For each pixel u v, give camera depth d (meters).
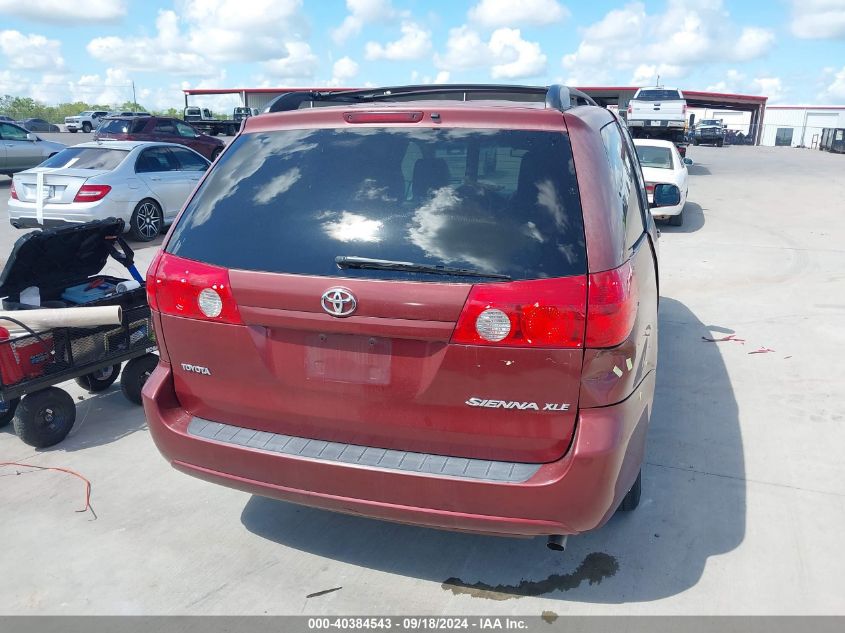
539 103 2.92
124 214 10.69
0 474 3.87
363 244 2.48
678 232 11.66
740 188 18.41
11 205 10.80
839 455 3.97
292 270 2.51
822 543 3.17
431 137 2.61
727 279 8.21
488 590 2.90
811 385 4.97
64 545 3.22
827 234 11.22
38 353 4.10
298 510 3.52
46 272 4.78
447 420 2.48
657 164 12.60
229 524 3.39
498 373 2.36
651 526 3.32
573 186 2.43
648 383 2.87
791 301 7.20
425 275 2.38
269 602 2.84
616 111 4.33
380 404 2.53
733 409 4.59
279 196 2.68
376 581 2.97
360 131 2.71
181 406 2.91
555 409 2.38
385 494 2.52
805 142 53.59
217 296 2.61
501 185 2.47
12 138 19.75
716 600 2.81
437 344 2.40
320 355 2.55
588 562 3.06
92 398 4.97
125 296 4.63
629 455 2.54
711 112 65.38
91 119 51.69
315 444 2.65
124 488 3.72
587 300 2.30
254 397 2.71
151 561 3.11
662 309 6.98
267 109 3.13
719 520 3.36
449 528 2.54
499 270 2.34
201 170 12.36
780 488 3.63
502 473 2.43
